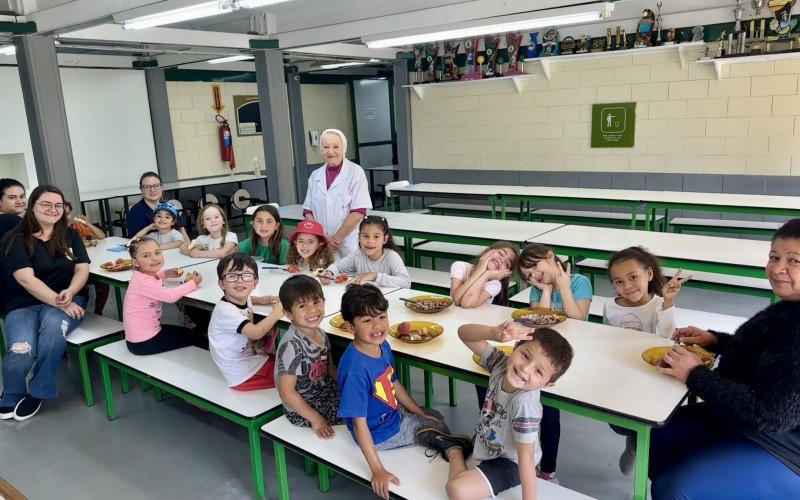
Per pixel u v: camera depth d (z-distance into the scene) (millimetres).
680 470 1761
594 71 6453
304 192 9734
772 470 1665
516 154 7242
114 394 3486
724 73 5684
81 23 4199
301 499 2408
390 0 5137
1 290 3510
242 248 4074
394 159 11641
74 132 7520
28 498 2496
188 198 8594
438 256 4816
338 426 2199
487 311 2578
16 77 6996
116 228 8039
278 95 6312
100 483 2588
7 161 7348
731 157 5820
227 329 2469
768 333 1695
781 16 5199
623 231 4102
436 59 7582
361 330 1930
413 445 2025
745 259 3170
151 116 8258
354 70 10562
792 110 5418
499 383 1812
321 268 3395
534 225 4473
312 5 5699
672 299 2338
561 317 2355
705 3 5641
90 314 3734
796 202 4672
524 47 6848
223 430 3029
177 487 2537
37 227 3285
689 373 1788
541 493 1742
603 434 2779
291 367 2139
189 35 5496
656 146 6227
